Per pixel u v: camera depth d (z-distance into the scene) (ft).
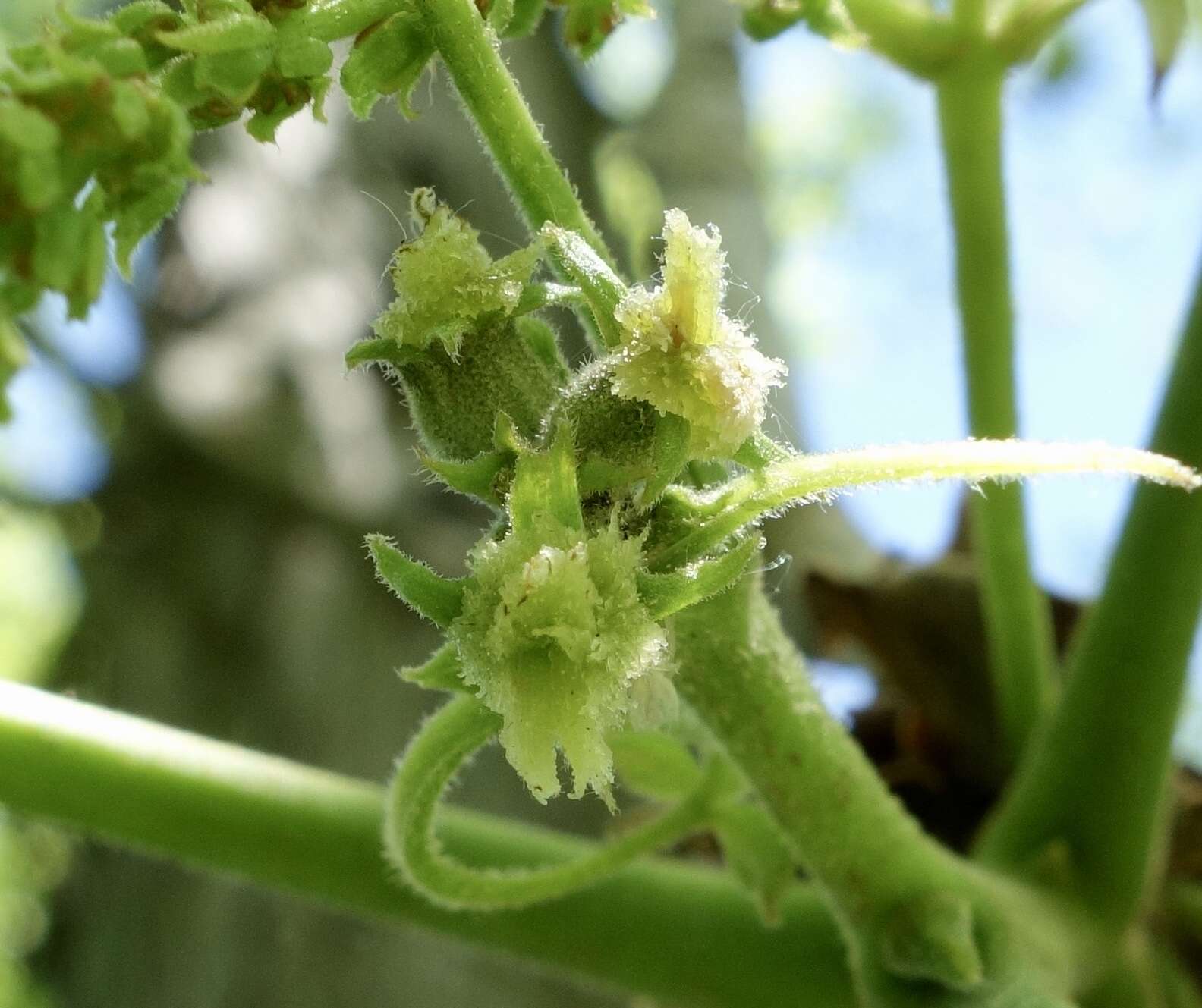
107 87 0.21
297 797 0.33
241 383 0.76
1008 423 0.39
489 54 0.25
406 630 0.73
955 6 0.38
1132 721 0.36
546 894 0.30
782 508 0.26
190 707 0.70
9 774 0.32
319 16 0.24
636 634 0.21
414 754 0.27
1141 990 0.35
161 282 0.80
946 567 0.45
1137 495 0.36
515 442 0.22
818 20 0.32
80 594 0.80
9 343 0.21
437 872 0.28
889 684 0.44
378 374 0.79
